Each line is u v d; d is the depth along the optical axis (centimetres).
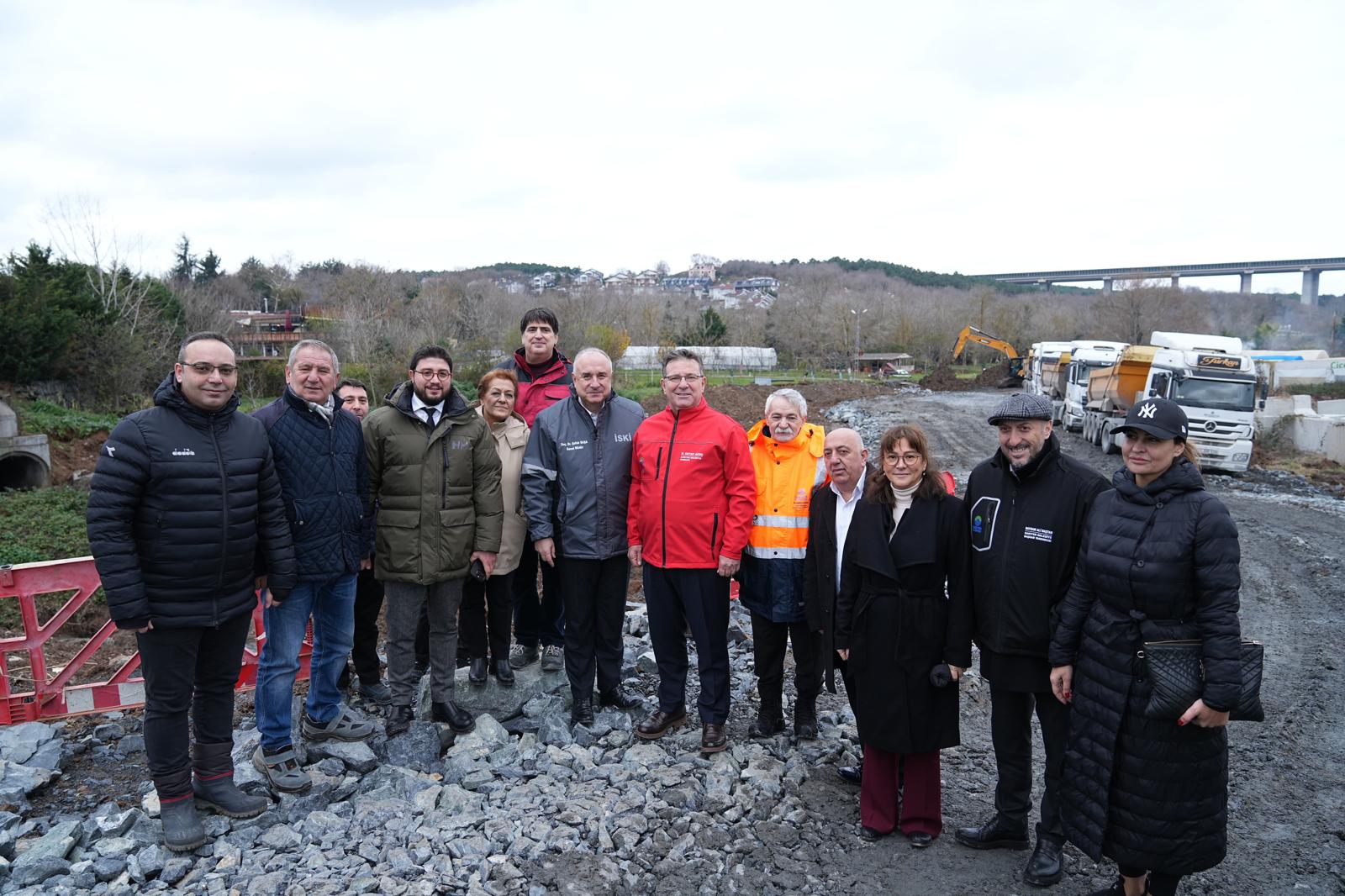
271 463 399
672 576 488
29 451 1761
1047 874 379
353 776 443
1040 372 3609
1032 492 384
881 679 407
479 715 523
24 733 475
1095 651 344
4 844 371
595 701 549
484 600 561
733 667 643
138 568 354
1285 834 455
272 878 355
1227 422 1877
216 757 398
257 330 4481
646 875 380
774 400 500
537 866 377
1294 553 1170
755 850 404
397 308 4850
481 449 484
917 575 404
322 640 463
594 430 501
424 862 374
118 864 358
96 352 2434
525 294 8181
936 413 3412
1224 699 307
